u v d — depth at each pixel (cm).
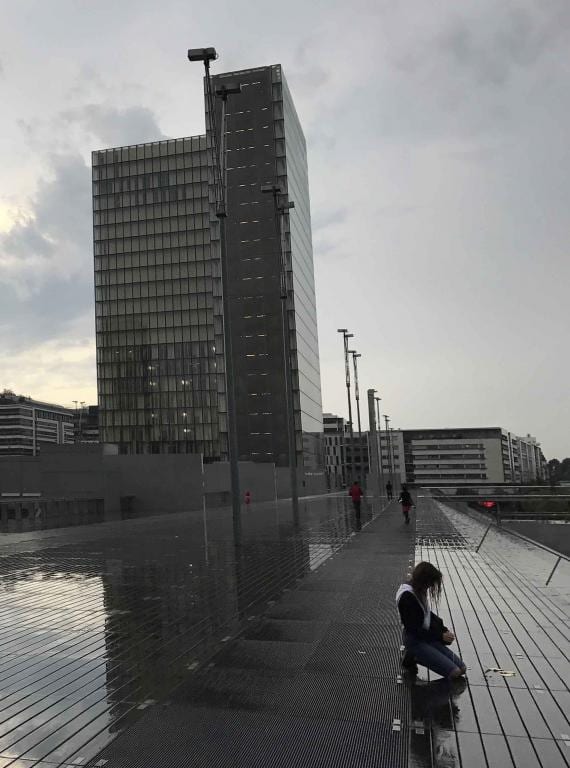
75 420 19462
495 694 492
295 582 1030
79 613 834
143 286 10250
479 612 776
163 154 10412
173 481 3669
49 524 2778
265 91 9950
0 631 741
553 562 1007
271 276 9712
